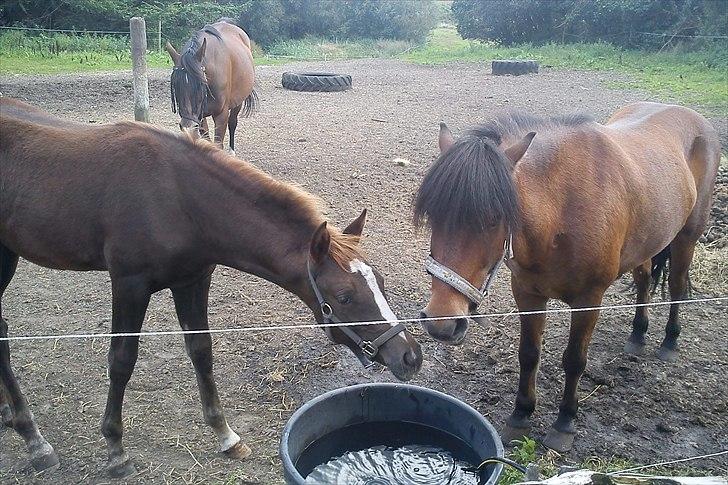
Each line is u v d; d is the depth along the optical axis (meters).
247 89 9.48
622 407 3.90
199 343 3.36
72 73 16.44
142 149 3.08
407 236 6.39
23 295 5.20
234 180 3.06
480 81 17.52
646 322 4.51
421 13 33.72
